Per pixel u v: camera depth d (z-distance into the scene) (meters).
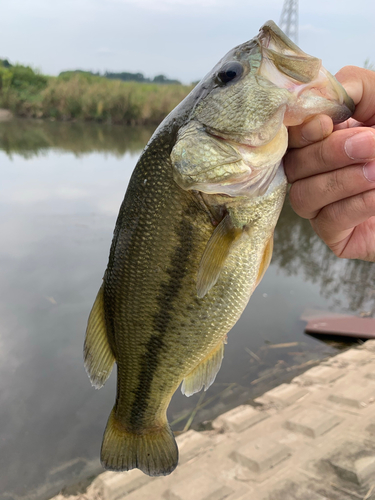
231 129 0.20
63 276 0.88
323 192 0.20
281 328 0.73
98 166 2.19
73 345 0.65
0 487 0.42
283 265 1.01
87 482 0.42
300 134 0.19
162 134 0.22
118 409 0.28
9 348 0.63
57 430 0.50
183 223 0.22
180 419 0.51
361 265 1.00
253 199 0.21
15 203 1.43
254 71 0.20
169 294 0.23
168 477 0.40
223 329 0.24
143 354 0.25
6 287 0.82
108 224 1.24
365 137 0.18
